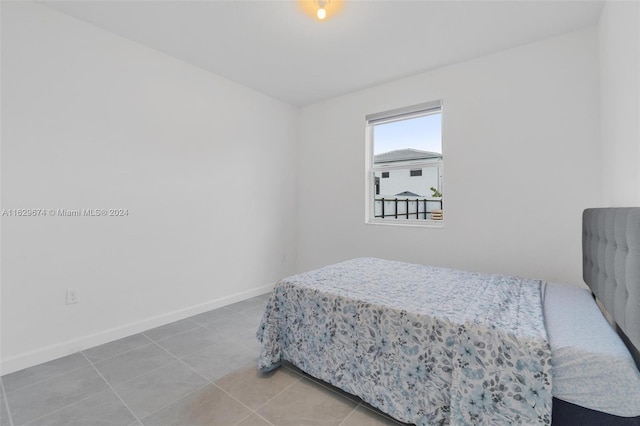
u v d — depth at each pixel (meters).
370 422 1.45
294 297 1.88
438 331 1.32
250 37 2.38
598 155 2.18
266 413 1.51
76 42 2.14
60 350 2.08
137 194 2.49
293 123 3.99
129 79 2.42
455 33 2.29
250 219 3.45
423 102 2.96
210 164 3.03
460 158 2.75
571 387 1.06
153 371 1.89
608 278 1.42
